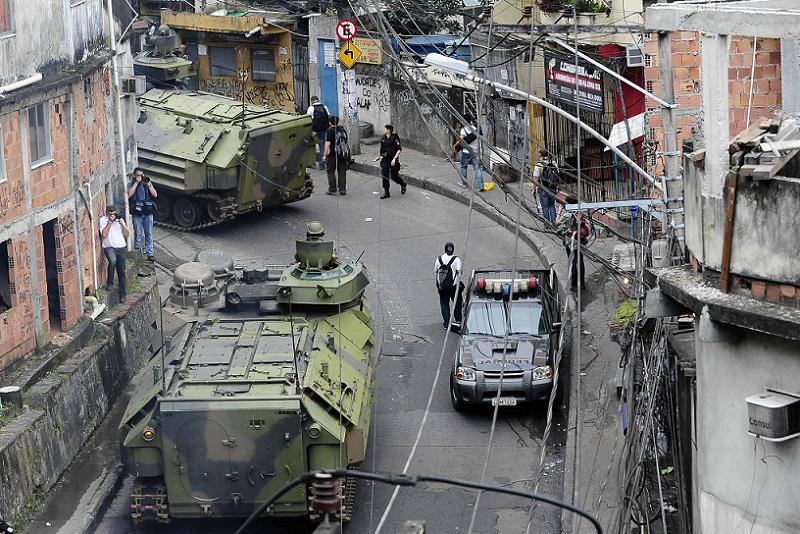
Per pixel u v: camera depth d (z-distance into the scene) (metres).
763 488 32.22
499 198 106.19
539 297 75.38
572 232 79.38
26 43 66.50
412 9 114.44
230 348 60.56
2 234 63.12
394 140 108.31
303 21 129.38
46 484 61.09
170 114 103.56
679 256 43.22
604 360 73.56
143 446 55.22
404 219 104.31
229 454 54.84
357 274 68.12
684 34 64.56
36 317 66.56
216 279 70.19
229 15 130.88
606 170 92.94
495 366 70.12
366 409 60.41
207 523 59.09
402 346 81.06
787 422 30.55
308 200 110.06
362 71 125.88
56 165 69.62
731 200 31.92
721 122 32.84
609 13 89.81
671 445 45.72
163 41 111.69
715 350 32.62
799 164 31.06
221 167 97.75
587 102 91.56
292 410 54.31
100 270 77.81
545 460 64.75
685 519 41.12
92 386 69.25
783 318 30.34
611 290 84.19
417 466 64.88
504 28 90.50
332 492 28.31
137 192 88.19
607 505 56.34
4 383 62.69
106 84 81.62
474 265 93.00
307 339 62.34
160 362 60.69
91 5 78.94
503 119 107.94
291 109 131.25
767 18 31.95
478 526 58.22
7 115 63.75
